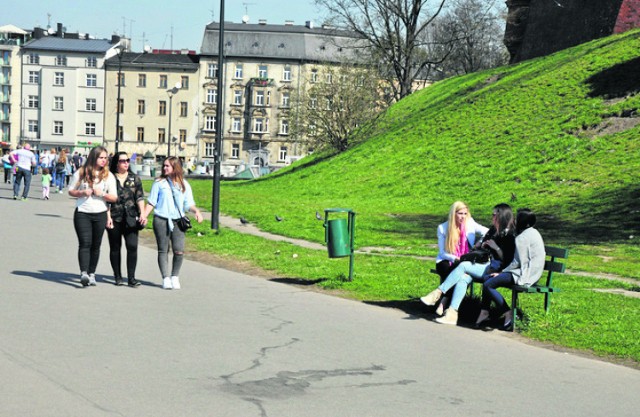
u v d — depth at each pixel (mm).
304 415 6328
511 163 36312
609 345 9672
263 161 113875
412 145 45406
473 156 39375
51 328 9078
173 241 12734
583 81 42656
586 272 16453
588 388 7773
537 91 44375
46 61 122188
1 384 6762
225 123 116938
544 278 15227
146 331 9211
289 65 115688
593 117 37594
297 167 57531
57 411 6109
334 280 13969
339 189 41469
